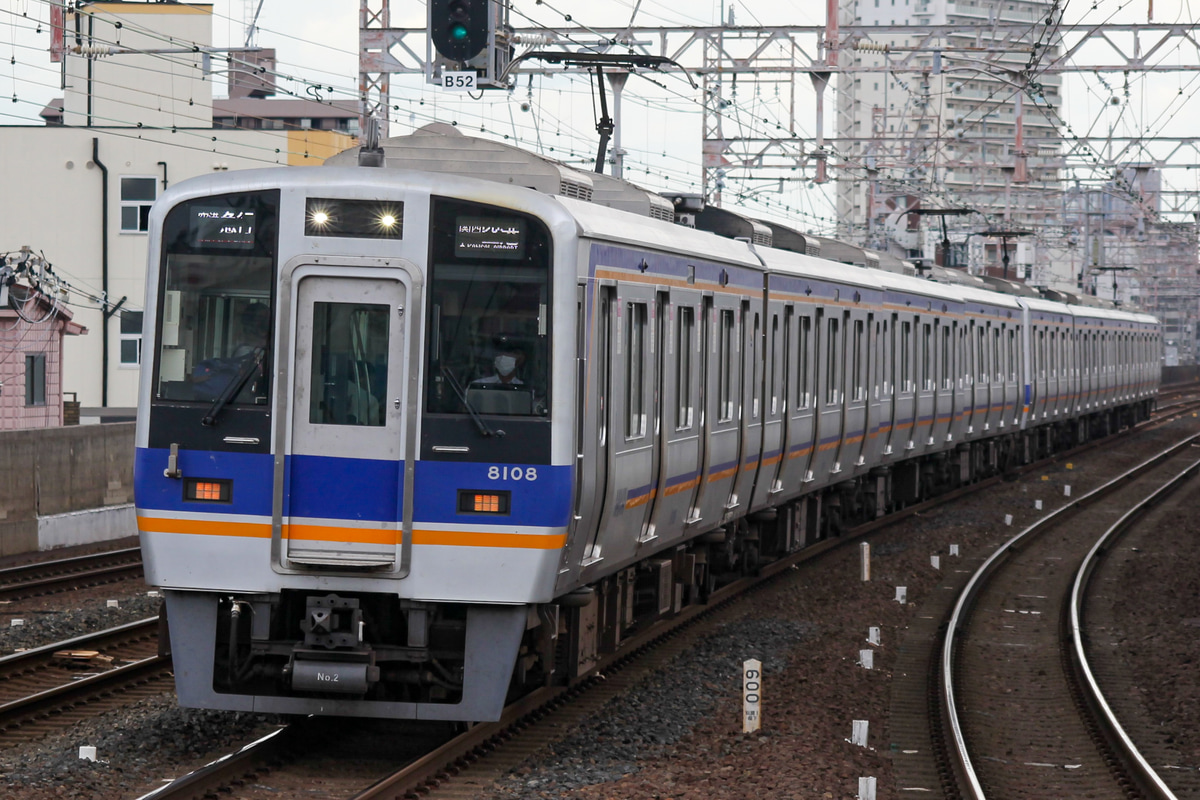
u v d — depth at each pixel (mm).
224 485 33719
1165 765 38938
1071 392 138625
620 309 38438
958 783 35750
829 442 66688
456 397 33438
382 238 33531
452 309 33594
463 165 41031
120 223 143875
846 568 69750
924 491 96625
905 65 109750
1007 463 120938
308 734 36062
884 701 44844
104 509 77750
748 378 52969
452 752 33969
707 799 32031
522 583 33438
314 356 33594
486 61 59188
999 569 73000
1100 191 149875
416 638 33750
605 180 46406
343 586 33531
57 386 97938
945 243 118250
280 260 33656
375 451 33438
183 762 33938
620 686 43438
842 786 33781
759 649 50625
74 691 39844
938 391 91250
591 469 35844
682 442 45125
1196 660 51656
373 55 86125
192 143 145375
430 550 33344
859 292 71375
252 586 33688
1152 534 87250
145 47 148250
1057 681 49094
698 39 99688
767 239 61406
